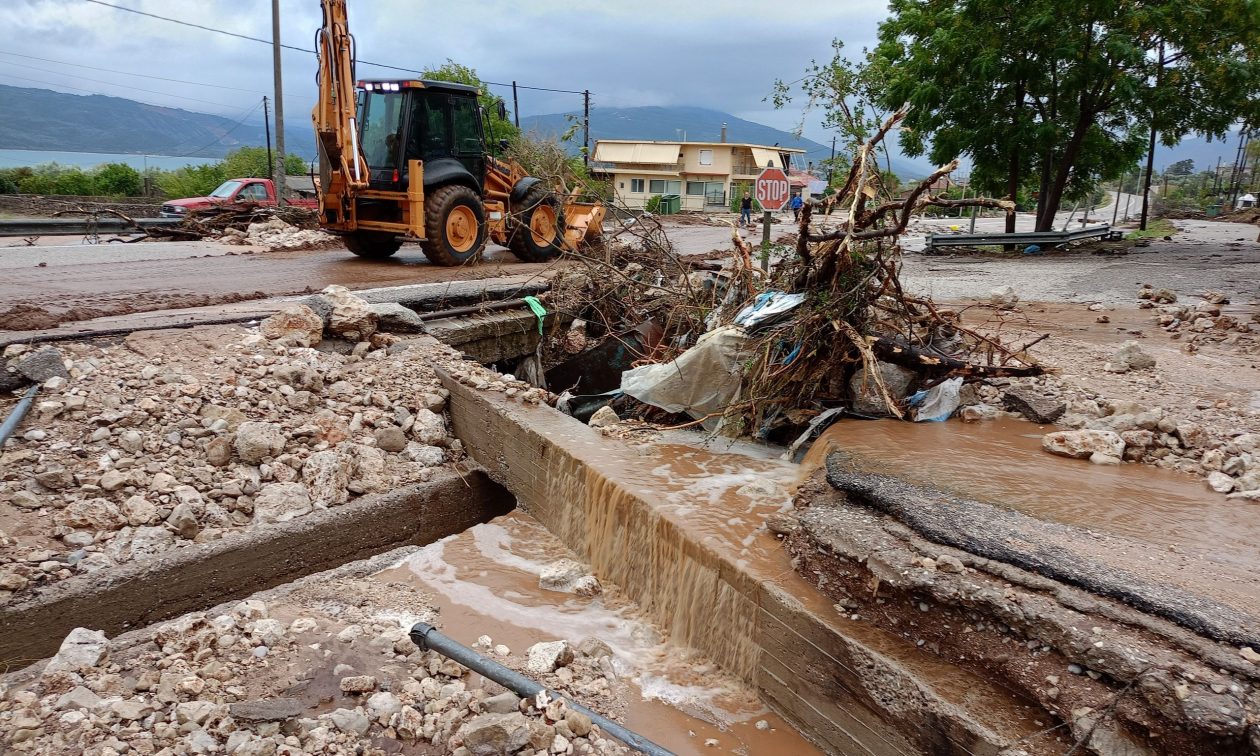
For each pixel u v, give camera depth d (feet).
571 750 12.03
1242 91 64.18
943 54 65.57
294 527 18.95
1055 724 10.48
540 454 20.98
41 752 10.94
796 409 21.85
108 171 115.96
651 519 16.84
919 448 18.01
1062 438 17.98
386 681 13.51
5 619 14.90
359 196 42.01
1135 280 44.39
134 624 16.58
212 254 45.03
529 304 32.68
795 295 22.40
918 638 12.24
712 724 13.47
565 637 16.10
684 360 22.71
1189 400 21.90
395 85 40.88
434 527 22.07
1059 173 68.08
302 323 24.91
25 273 35.29
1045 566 11.98
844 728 12.42
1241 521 14.11
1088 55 62.95
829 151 51.37
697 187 177.47
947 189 35.91
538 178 45.24
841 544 13.50
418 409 24.14
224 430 20.52
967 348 23.62
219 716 12.03
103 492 18.02
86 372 20.85
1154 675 9.69
